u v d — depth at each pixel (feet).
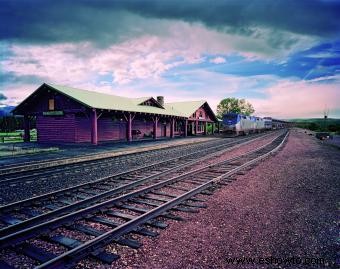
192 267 11.67
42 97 82.12
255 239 14.42
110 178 29.32
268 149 61.26
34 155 48.52
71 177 31.17
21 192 24.35
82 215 17.42
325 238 14.53
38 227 14.74
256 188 25.36
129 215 17.88
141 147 64.18
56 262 11.07
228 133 125.29
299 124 464.24
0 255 12.59
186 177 30.22
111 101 85.61
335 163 41.37
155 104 112.98
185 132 125.70
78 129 77.82
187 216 17.97
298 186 26.18
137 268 11.55
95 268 11.43
